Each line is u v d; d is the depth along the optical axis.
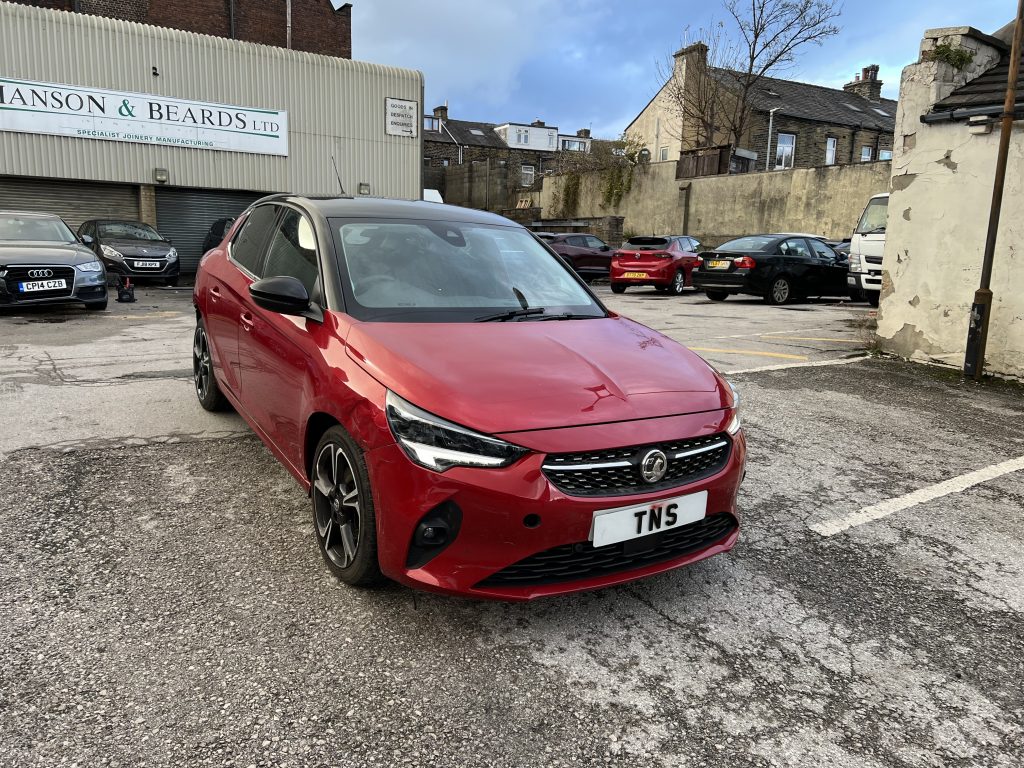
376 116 21.20
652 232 26.83
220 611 2.53
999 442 4.93
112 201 18.53
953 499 3.89
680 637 2.51
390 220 3.64
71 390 5.45
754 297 16.48
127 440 4.29
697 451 2.52
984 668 2.40
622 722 2.06
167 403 5.14
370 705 2.08
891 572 3.05
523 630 2.51
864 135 33.56
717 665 2.36
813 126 32.09
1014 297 6.68
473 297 3.29
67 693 2.06
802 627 2.61
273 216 4.03
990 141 6.78
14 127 16.70
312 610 2.56
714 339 9.04
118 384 5.68
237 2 28.03
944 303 7.32
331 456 2.73
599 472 2.33
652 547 2.46
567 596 2.76
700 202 24.78
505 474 2.23
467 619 2.56
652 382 2.68
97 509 3.31
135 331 8.61
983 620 2.70
